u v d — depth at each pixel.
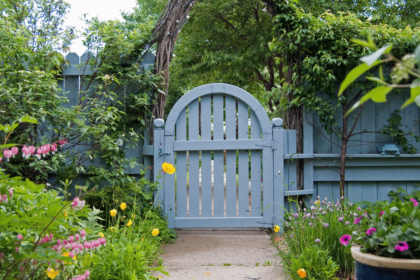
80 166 3.82
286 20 4.29
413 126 4.45
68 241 1.69
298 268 2.41
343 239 2.14
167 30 4.34
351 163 4.37
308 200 4.41
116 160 4.04
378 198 4.44
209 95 4.12
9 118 3.39
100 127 3.78
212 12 13.93
